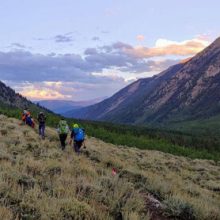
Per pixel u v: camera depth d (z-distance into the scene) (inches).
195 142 4985.2
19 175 436.5
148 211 410.9
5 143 865.5
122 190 452.4
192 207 467.5
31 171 498.3
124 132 4473.4
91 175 538.3
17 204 354.9
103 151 1240.8
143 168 1037.8
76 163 683.4
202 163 1974.7
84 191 429.4
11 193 370.3
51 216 333.7
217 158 3334.2
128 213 397.4
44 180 456.8
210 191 831.7
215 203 599.5
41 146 901.8
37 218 332.5
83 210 359.6
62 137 1004.6
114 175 571.8
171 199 487.8
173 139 4825.3
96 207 382.9
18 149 788.6
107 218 364.2
